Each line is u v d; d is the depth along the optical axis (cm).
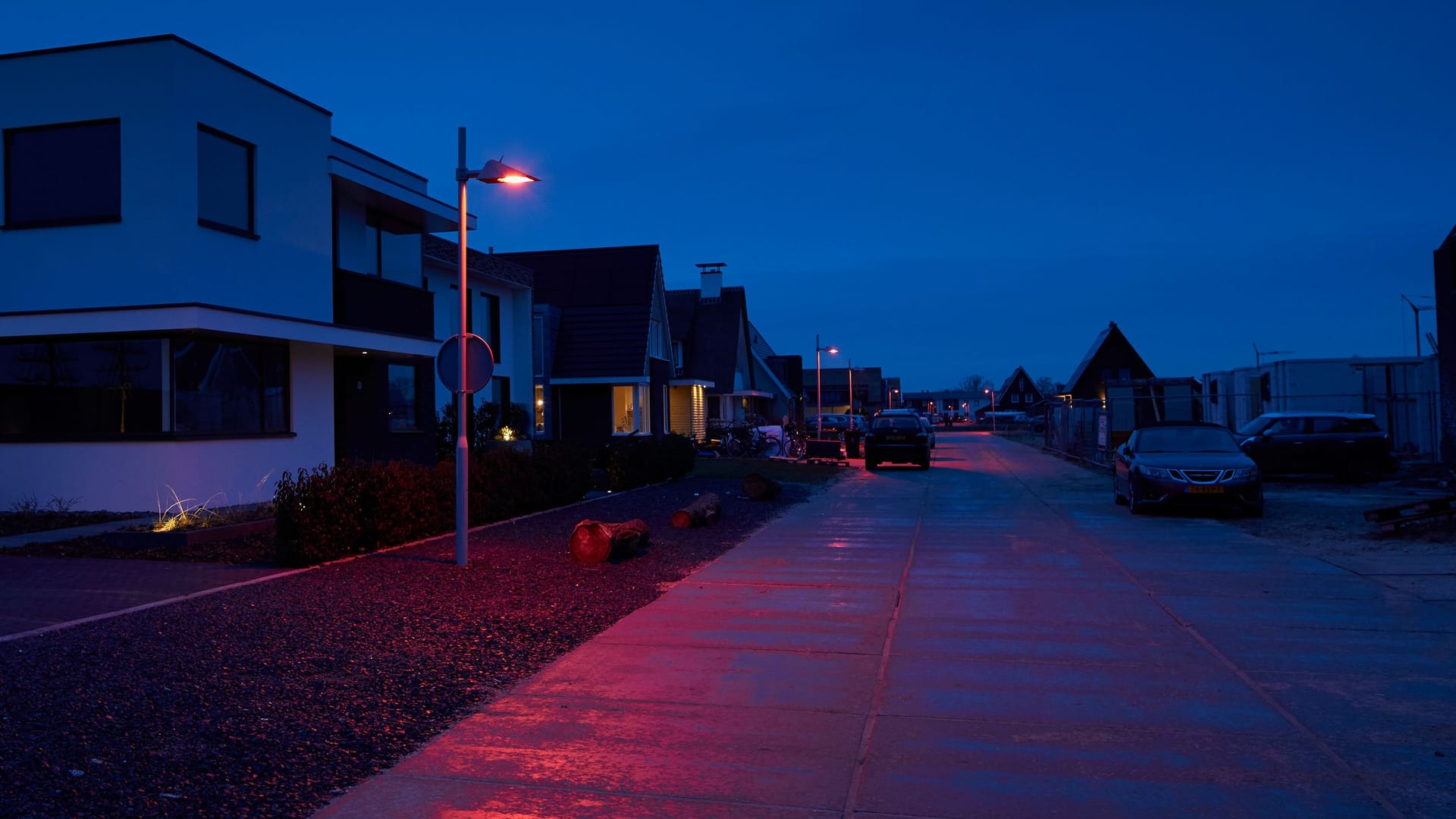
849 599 897
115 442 1372
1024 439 5875
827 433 4897
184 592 870
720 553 1195
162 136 1355
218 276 1419
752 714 557
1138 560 1111
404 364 2036
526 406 2866
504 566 1039
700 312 4825
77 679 583
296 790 438
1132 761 477
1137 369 7144
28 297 1401
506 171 1040
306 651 668
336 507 1053
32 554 1080
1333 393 2817
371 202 1845
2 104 1406
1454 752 484
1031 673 642
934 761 480
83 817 394
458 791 443
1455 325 2128
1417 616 796
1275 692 589
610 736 518
